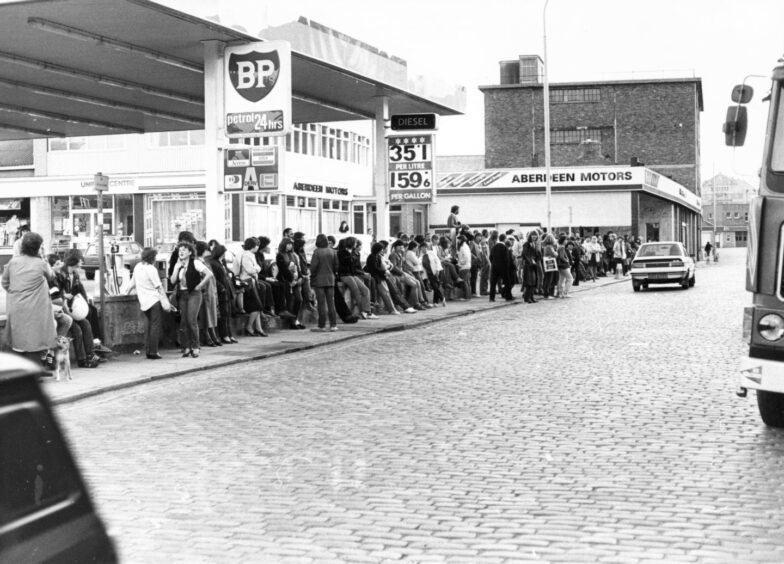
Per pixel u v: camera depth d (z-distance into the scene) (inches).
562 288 1275.8
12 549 92.2
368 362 605.0
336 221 2080.5
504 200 2416.3
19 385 96.1
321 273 802.8
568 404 424.8
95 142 1956.2
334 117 1252.5
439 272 1140.5
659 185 2509.8
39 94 1004.6
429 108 1221.7
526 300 1187.9
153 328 625.9
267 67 807.1
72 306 575.2
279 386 508.4
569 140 3292.3
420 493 277.0
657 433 357.1
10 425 94.2
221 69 824.3
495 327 839.7
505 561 214.7
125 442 366.3
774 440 342.3
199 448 350.3
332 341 735.7
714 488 276.4
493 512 255.3
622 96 3262.8
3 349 487.2
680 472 296.0
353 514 256.5
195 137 1900.8
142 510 266.1
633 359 583.5
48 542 95.0
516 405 425.4
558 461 314.0
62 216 1930.4
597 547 223.5
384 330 830.5
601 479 289.1
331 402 448.1
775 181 336.2
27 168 2021.4
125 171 1940.2
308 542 232.7
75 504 98.0
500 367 560.4
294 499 273.9
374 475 300.5
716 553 217.5
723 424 373.1
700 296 1242.0
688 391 454.6
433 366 573.9
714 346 646.5
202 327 699.4
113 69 916.0
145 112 1133.1
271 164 819.4
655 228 2778.1
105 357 614.5
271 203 1768.0
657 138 3257.9
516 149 3314.5
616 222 2351.1
